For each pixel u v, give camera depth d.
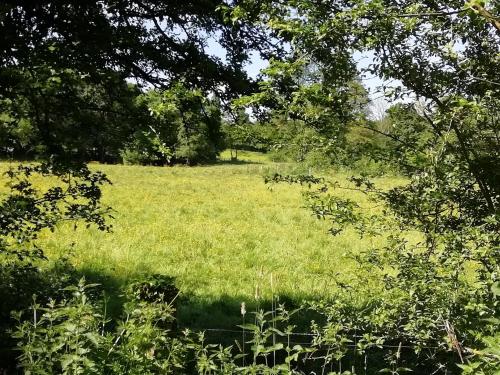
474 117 3.70
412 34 4.01
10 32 5.31
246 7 4.18
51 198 6.05
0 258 7.75
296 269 11.68
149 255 12.35
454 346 3.93
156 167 45.75
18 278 6.09
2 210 5.45
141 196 24.34
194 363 5.55
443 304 3.77
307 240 15.27
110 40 5.77
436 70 4.13
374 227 4.16
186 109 5.80
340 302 4.53
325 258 12.96
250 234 16.09
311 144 4.09
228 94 6.25
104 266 10.88
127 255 11.95
